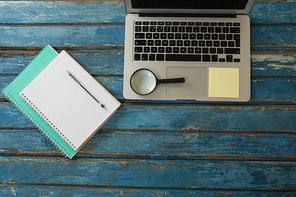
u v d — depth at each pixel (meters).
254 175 0.78
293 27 0.80
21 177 0.80
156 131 0.80
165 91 0.76
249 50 0.76
